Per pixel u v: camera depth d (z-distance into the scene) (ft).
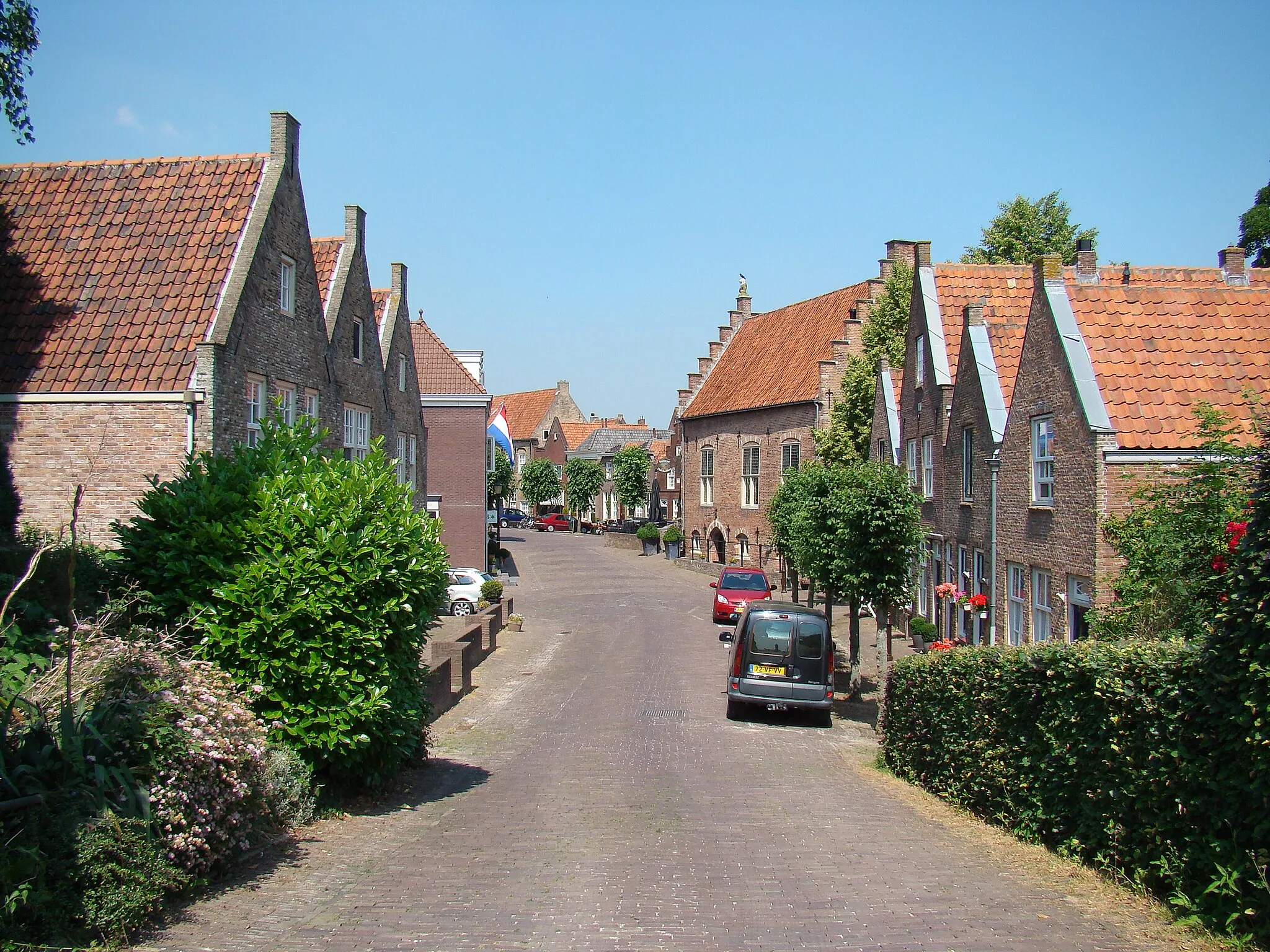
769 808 34.78
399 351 98.37
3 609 23.84
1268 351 49.88
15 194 62.08
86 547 41.11
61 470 53.06
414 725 36.52
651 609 123.24
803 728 57.47
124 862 19.52
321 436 36.96
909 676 42.96
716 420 183.62
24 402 52.95
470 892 23.38
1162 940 19.49
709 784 39.19
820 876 25.20
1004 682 31.19
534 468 339.98
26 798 18.90
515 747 47.65
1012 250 151.94
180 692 24.85
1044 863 26.40
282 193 62.39
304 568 30.42
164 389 52.65
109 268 58.08
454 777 40.09
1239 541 21.59
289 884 23.82
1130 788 23.39
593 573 173.27
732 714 59.62
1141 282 81.92
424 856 27.02
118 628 28.81
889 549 66.03
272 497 31.14
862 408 126.11
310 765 30.63
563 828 30.89
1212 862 20.34
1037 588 56.03
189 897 22.20
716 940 19.94
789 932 20.42
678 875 25.23
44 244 59.47
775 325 187.73
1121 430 46.88
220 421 53.72
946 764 37.35
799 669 58.18
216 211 60.29
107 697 23.07
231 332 54.90
